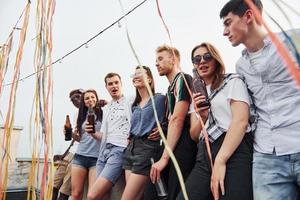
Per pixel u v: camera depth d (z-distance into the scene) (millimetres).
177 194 1197
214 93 1101
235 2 996
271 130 959
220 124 1061
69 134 2205
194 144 1259
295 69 292
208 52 1134
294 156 905
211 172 1052
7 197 2398
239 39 1001
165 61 1431
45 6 805
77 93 2387
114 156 1702
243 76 1063
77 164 1975
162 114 1452
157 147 1418
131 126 1564
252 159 995
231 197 937
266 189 929
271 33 310
